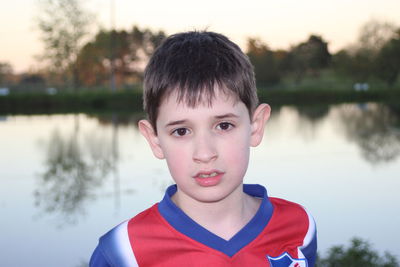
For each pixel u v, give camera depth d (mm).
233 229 1132
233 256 1082
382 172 6781
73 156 9023
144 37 42625
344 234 3996
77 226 4711
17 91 29312
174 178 1045
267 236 1149
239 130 1022
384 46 39062
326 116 17062
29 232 4543
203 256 1068
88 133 12938
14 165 8250
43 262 3775
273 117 16844
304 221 1256
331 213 4695
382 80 39531
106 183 6566
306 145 9773
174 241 1091
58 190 6246
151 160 8266
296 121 15227
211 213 1113
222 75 987
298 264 1178
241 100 1023
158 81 1013
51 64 31688
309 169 7062
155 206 1179
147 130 1125
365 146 9500
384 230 4090
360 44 40062
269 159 8047
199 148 980
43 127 14695
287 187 5922
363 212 4691
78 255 3922
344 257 3125
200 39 1042
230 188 1024
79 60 32969
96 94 25594
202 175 1004
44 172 7531
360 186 5902
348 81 40781
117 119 17562
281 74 43188
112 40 33188
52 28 30953
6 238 4383
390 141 10133
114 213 5137
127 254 1114
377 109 21078
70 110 23156
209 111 975
